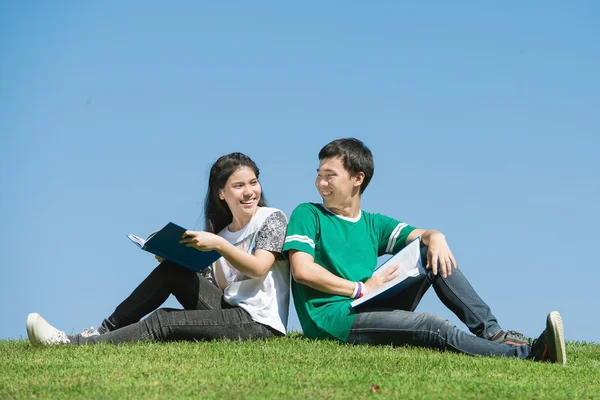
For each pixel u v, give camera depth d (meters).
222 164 6.23
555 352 5.32
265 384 4.46
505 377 4.82
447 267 5.89
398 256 5.96
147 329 5.85
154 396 4.15
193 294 6.09
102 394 4.21
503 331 5.84
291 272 6.41
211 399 4.09
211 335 5.94
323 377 4.65
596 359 6.05
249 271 5.93
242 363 5.07
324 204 6.41
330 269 6.19
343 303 6.02
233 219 6.33
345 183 6.28
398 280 5.72
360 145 6.39
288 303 6.34
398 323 5.68
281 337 6.16
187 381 4.52
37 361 5.19
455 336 5.55
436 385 4.50
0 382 4.59
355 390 4.33
